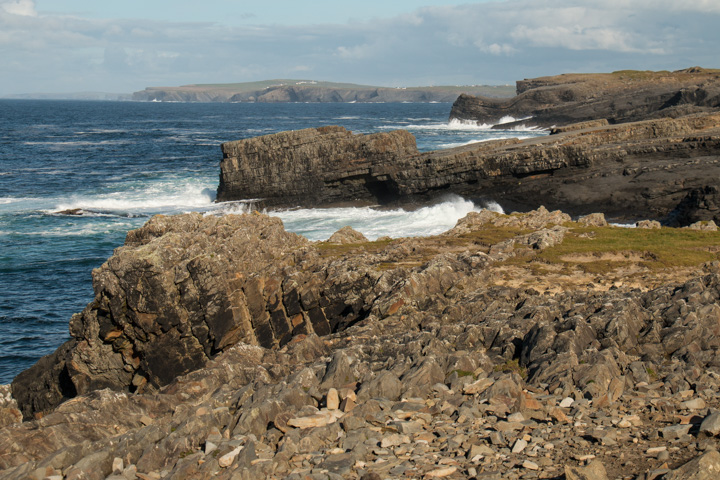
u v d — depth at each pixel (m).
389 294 21.36
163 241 22.28
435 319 19.20
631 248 28.34
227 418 11.30
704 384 12.19
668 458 8.87
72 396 22.81
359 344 15.91
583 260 27.14
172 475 9.14
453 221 51.72
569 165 58.97
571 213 55.78
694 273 24.67
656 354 14.65
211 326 22.02
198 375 13.95
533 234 30.48
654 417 10.58
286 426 10.76
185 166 91.69
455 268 24.03
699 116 74.69
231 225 26.30
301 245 28.55
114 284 21.44
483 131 158.00
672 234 31.44
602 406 11.29
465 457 9.38
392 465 9.18
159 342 21.84
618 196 54.91
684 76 176.50
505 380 11.82
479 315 18.34
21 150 112.62
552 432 10.16
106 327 21.88
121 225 55.34
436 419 11.01
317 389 12.50
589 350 13.48
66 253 46.38
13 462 10.06
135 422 11.77
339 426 10.69
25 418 23.64
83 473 9.34
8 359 29.11
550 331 14.50
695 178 52.84
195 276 21.86
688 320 15.53
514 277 24.75
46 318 34.09
